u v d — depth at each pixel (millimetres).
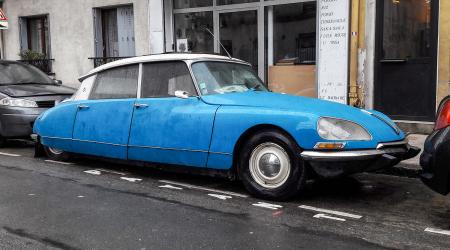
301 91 10914
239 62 6984
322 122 5238
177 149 6078
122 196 5848
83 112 7090
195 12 12438
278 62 11203
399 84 9500
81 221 4930
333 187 6281
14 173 7090
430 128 9117
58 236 4520
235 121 5656
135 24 13203
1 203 5559
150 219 4988
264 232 4609
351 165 5176
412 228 4734
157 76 6504
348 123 5324
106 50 14320
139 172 7117
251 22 11516
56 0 14875
